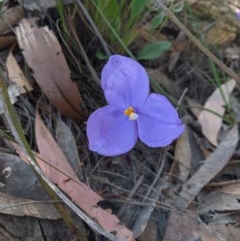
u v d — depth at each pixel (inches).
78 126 13.1
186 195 13.4
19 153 11.9
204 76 16.2
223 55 16.5
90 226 11.6
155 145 11.8
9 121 11.0
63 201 11.3
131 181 13.1
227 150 14.2
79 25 14.2
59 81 12.7
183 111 15.0
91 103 13.8
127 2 14.3
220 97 15.7
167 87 15.6
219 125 15.2
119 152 11.8
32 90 13.0
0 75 10.7
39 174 10.8
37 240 11.6
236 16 15.5
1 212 11.4
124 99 11.9
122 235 11.8
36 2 13.5
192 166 14.1
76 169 12.5
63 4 13.4
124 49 14.4
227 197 13.5
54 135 12.8
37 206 11.7
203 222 13.1
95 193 12.1
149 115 11.9
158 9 14.4
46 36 12.8
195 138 14.7
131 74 11.8
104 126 11.7
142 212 12.7
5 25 13.2
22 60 13.3
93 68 14.0
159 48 14.6
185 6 15.5
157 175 13.3
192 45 16.1
